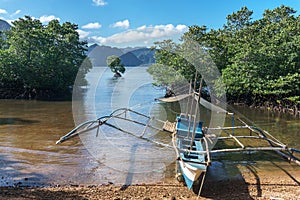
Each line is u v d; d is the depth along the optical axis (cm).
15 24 3066
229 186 881
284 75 2275
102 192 821
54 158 1090
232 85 2425
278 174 981
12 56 2953
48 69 3077
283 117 2039
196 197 803
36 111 2173
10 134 1424
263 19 2769
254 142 1356
